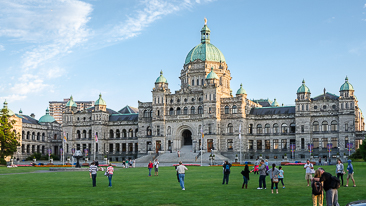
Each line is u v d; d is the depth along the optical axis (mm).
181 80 159125
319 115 133625
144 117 152625
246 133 142375
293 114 138625
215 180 55281
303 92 135250
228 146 139375
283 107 143750
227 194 38969
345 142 128875
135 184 50281
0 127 123000
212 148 136250
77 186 48500
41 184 51594
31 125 167625
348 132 128500
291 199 35375
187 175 65812
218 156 130750
